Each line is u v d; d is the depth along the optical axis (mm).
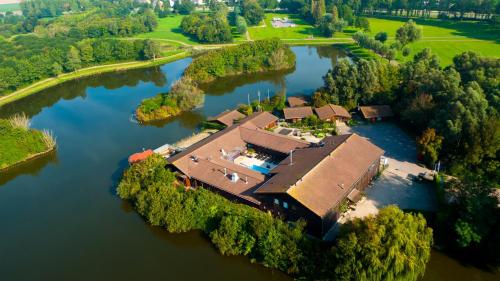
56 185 107500
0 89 181500
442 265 71312
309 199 76188
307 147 101375
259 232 73062
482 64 129125
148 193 88188
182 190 91062
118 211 94062
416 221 68125
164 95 157000
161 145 126750
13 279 75625
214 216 82125
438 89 116375
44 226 90688
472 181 74688
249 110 137500
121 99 173250
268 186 82938
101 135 137000
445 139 98062
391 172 98688
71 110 163500
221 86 184625
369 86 133875
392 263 61594
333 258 66000
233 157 105812
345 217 82875
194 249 80188
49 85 198125
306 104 140375
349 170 86625
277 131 125062
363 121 129625
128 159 113250
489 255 69312
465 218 70000
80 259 79750
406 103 124625
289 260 70438
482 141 91062
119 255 80062
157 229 86562
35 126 148500
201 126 139125
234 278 72812
